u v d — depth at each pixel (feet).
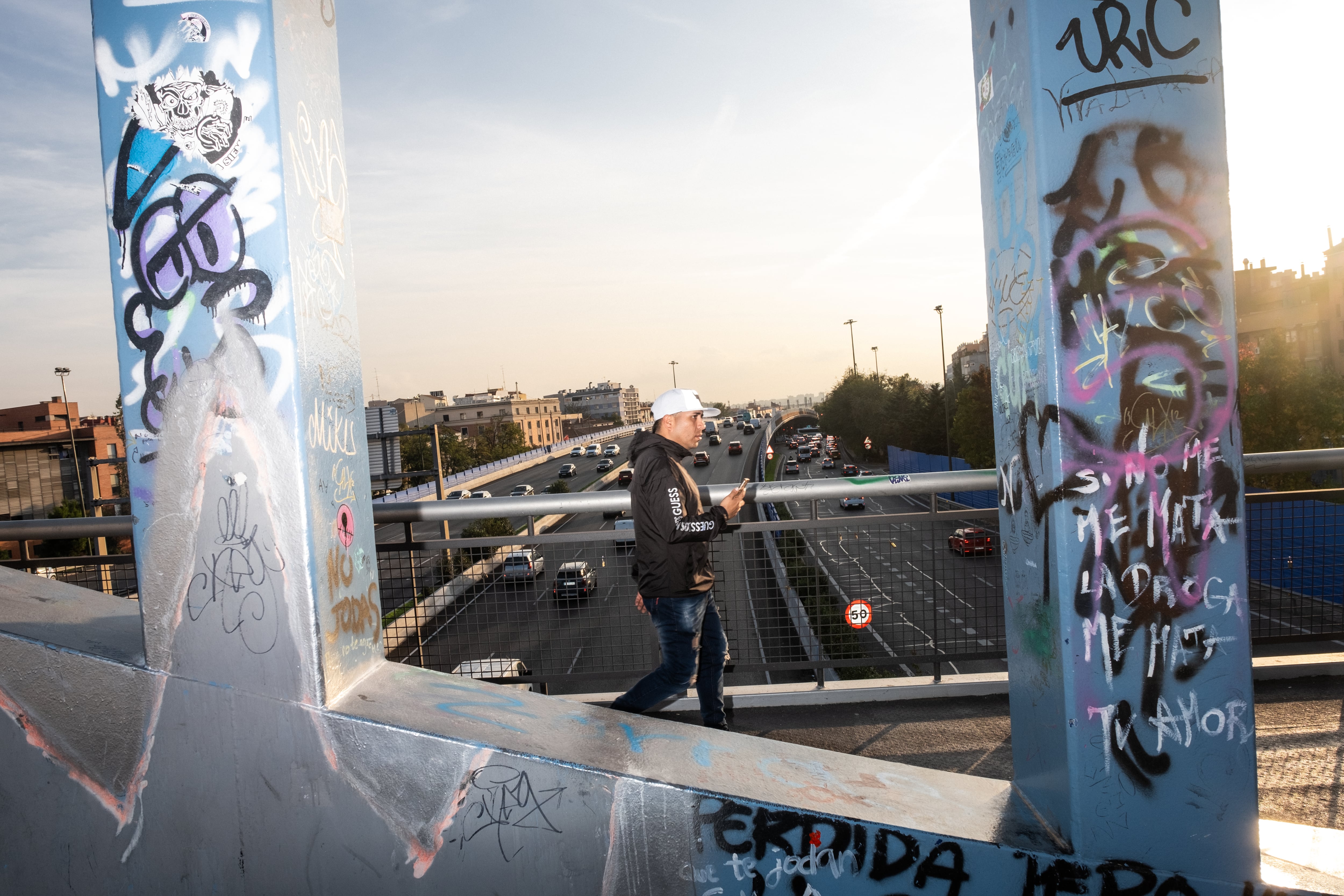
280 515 6.13
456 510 12.05
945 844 5.90
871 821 5.92
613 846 5.95
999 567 11.84
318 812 6.19
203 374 6.20
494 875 6.05
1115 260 5.82
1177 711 5.90
